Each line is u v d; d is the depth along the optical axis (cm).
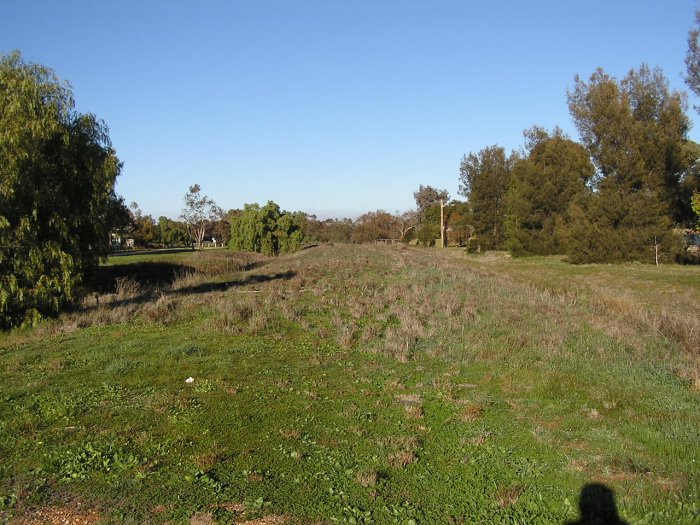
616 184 3341
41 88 1427
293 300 1716
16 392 813
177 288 2111
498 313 1432
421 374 958
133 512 474
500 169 4756
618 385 855
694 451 599
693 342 1084
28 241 1355
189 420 699
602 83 3328
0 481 532
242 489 519
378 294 1828
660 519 464
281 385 866
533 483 550
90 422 692
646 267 2961
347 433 674
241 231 4447
